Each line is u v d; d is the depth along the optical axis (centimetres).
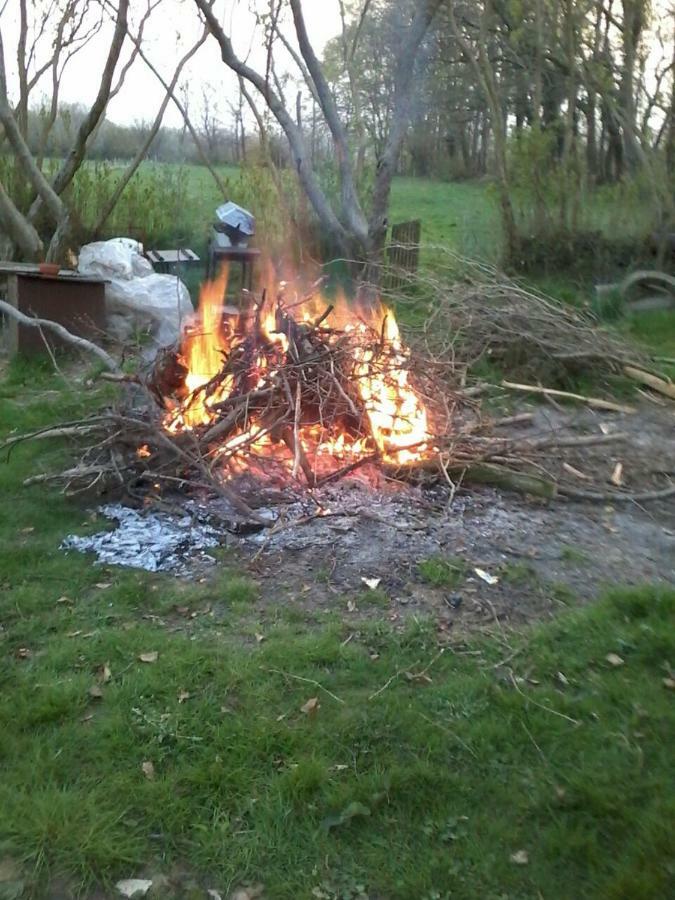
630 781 296
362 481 523
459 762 306
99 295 869
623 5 1316
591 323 934
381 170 881
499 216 1310
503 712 330
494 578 431
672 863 263
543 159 1280
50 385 772
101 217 1212
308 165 912
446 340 806
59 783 292
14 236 1062
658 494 555
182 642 368
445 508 502
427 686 346
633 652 369
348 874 261
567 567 452
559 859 267
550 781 296
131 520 485
